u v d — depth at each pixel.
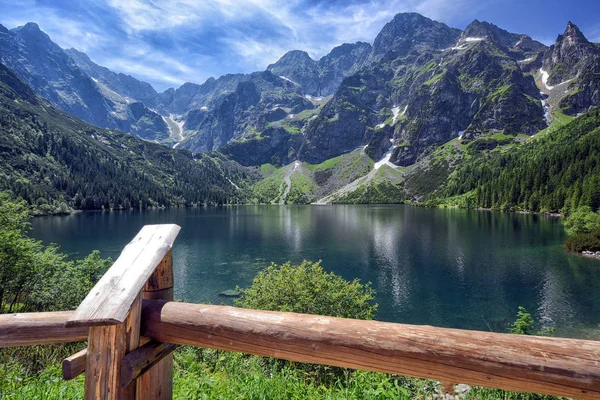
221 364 6.61
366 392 4.23
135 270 2.21
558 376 1.75
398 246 58.69
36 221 105.44
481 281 36.94
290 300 17.08
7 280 19.47
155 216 131.62
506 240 61.09
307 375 6.90
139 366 2.10
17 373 5.18
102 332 2.06
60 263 22.77
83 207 157.00
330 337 2.05
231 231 85.38
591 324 25.86
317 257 51.00
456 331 1.96
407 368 1.95
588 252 48.59
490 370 1.83
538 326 25.67
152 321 2.31
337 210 168.00
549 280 36.62
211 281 38.78
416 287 35.41
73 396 4.18
